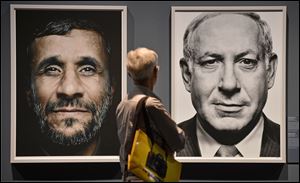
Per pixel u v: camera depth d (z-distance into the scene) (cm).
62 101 374
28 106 374
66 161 372
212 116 373
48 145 374
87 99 374
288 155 379
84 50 374
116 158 374
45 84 373
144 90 280
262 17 374
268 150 373
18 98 373
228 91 372
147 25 380
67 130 374
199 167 379
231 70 372
